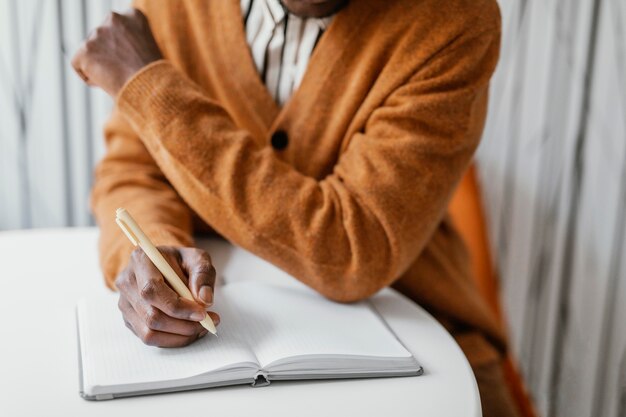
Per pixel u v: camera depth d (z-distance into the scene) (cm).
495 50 97
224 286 89
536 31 150
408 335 83
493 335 116
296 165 102
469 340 111
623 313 147
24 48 158
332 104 101
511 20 152
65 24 157
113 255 91
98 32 92
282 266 89
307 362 70
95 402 65
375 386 71
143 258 75
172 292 72
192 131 87
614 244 146
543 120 153
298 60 104
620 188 143
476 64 94
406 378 73
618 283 147
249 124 106
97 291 92
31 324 81
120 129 111
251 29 106
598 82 143
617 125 141
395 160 89
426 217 90
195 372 67
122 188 106
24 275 96
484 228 146
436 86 93
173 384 66
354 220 87
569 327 158
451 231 117
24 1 155
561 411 162
